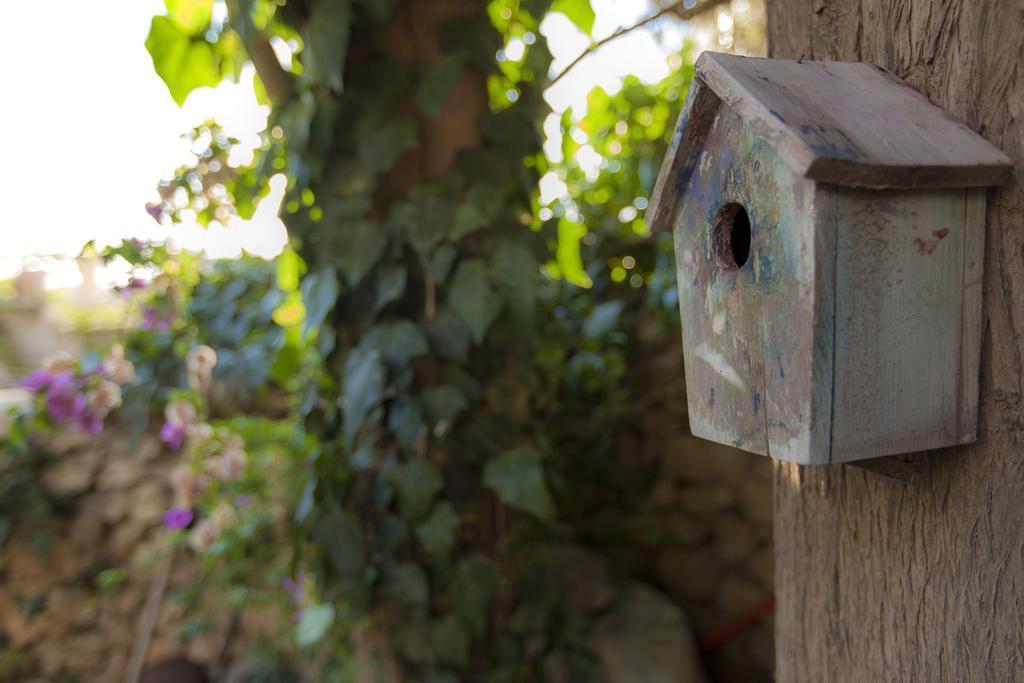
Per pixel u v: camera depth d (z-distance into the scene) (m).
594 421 2.37
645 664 1.99
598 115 2.33
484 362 1.55
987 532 0.74
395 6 1.40
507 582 1.70
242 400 2.47
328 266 1.49
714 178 0.80
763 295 0.73
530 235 1.54
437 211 1.45
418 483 1.50
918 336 0.71
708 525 2.47
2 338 2.70
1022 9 0.68
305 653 2.22
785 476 1.05
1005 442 0.73
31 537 2.45
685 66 2.29
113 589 2.49
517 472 1.50
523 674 1.70
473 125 1.49
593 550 2.53
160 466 2.58
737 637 2.40
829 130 0.65
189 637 2.35
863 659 0.91
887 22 0.80
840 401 0.69
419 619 1.57
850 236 0.66
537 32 1.54
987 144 0.70
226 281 2.29
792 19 0.96
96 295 2.65
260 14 1.38
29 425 2.44
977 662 0.76
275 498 2.22
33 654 2.45
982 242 0.72
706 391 0.85
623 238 2.42
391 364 1.46
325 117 1.40
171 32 1.40
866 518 0.89
